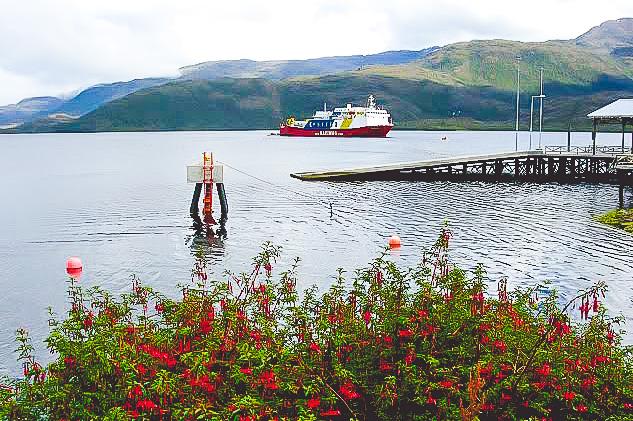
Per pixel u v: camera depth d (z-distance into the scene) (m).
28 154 177.62
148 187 79.88
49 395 8.99
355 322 10.77
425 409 9.44
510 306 11.80
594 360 10.56
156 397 8.79
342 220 50.53
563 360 10.24
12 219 53.59
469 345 9.97
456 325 10.11
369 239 42.62
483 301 11.24
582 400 9.84
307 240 42.69
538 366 9.77
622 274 32.25
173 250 40.16
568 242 40.34
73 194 72.31
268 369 9.13
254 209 57.72
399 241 39.59
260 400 8.73
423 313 10.17
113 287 31.36
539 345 10.10
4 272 34.53
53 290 30.75
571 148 87.12
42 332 24.47
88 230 47.91
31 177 97.62
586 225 46.59
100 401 8.88
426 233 44.34
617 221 47.44
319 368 9.58
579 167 79.88
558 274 32.41
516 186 73.00
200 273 18.28
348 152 168.25
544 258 36.00
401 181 79.38
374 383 9.73
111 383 9.18
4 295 29.75
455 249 38.69
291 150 183.38
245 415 8.41
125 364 8.84
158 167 118.81
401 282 11.70
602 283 14.15
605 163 76.88
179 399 8.86
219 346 9.77
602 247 38.75
